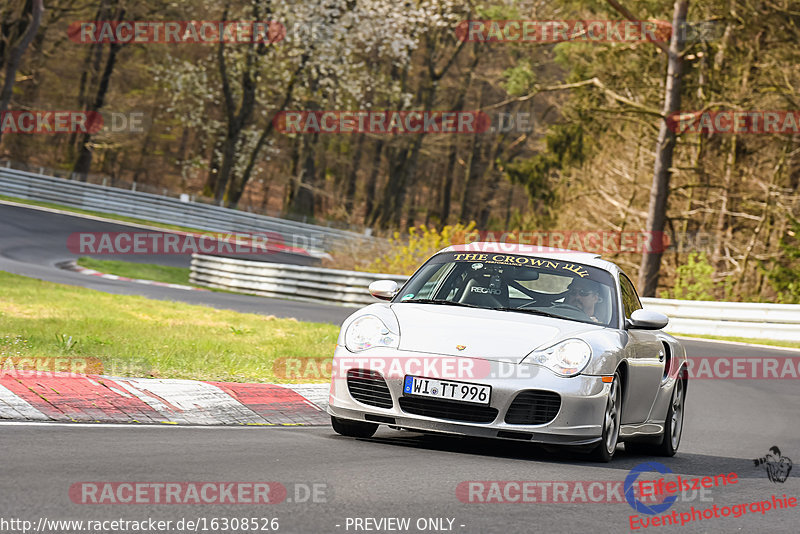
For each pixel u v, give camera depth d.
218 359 38.78
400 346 25.80
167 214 164.00
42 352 34.81
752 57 119.75
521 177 147.38
